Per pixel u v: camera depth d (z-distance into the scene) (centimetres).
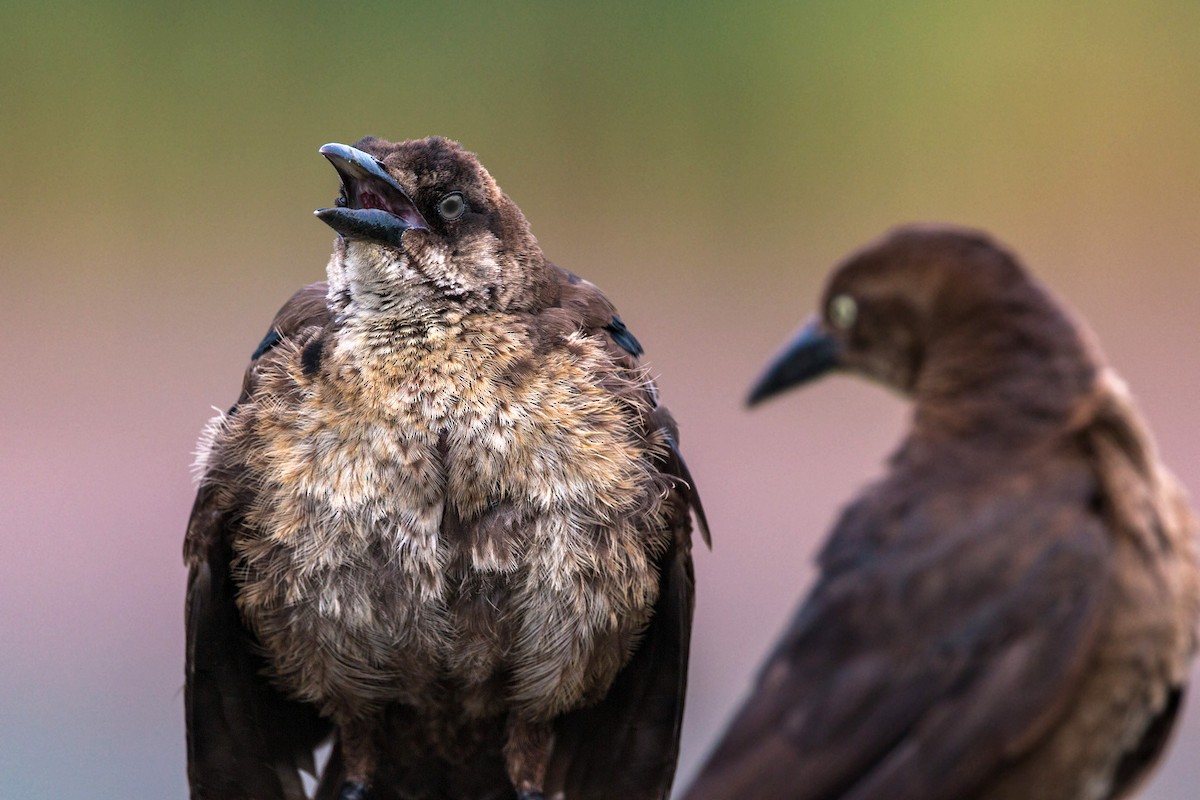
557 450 1080
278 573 1087
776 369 772
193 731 1109
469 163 1139
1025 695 698
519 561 1077
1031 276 745
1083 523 707
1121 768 774
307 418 1086
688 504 1123
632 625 1112
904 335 751
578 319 1142
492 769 1174
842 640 713
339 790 1163
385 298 1099
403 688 1123
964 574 704
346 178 1162
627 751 1145
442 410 1080
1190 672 759
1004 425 729
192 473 1120
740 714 720
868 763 704
